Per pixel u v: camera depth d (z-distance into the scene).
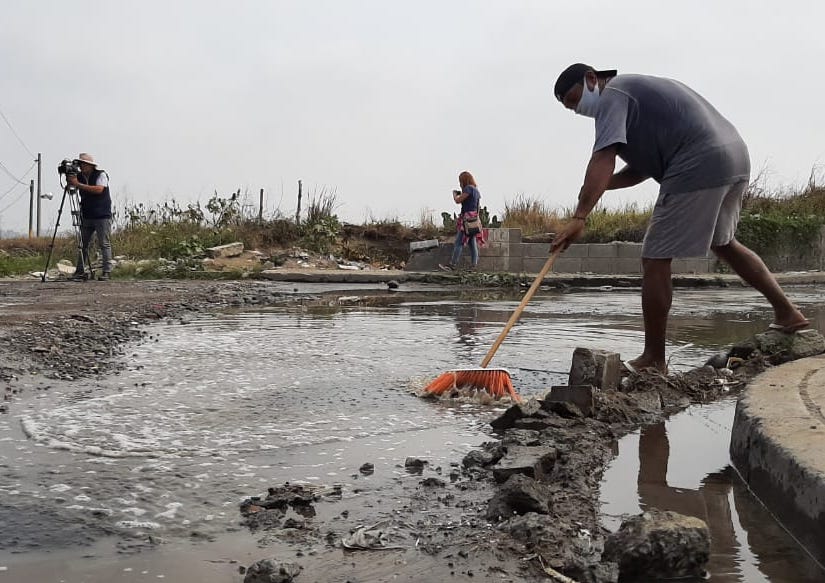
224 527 2.07
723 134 4.00
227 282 13.17
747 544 1.99
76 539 1.98
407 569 1.82
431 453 2.79
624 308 8.89
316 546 1.95
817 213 17.02
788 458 2.12
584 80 4.13
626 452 2.84
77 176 12.60
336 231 18.61
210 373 4.23
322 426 3.13
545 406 3.26
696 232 4.02
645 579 1.80
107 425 3.07
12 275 14.66
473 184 14.64
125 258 16.77
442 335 6.08
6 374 4.00
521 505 2.15
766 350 4.50
